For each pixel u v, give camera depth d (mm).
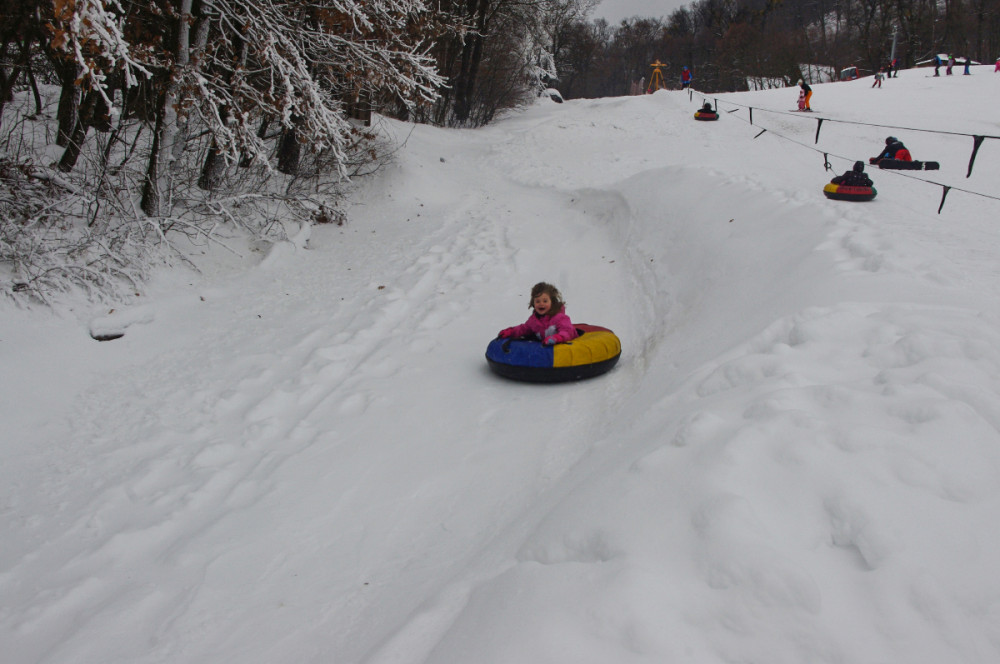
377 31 11133
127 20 8680
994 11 59156
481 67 29656
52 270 7727
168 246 9102
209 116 9305
